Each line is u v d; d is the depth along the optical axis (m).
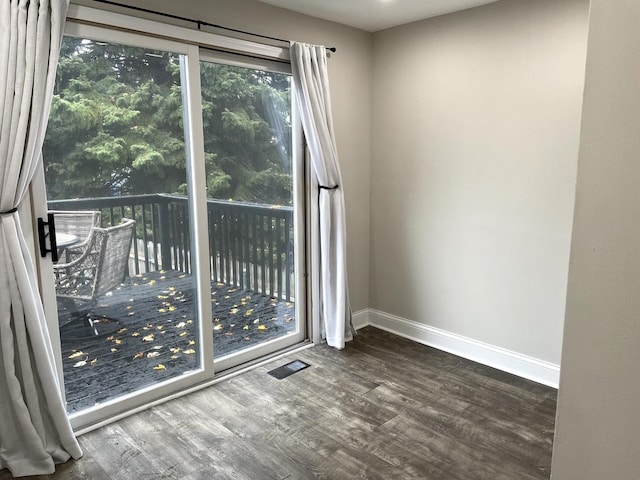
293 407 2.78
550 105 2.84
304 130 3.33
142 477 2.19
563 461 0.85
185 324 3.02
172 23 2.63
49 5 2.09
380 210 3.93
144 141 2.68
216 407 2.79
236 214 3.22
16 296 2.11
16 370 2.18
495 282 3.25
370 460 2.29
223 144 3.09
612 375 0.76
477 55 3.13
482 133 3.18
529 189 3.00
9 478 2.18
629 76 0.69
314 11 3.22
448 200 3.44
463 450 2.36
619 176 0.72
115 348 2.74
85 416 2.58
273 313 3.56
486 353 3.36
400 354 3.53
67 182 2.43
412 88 3.55
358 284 4.04
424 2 3.01
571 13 2.68
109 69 2.49
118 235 2.65
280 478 2.17
